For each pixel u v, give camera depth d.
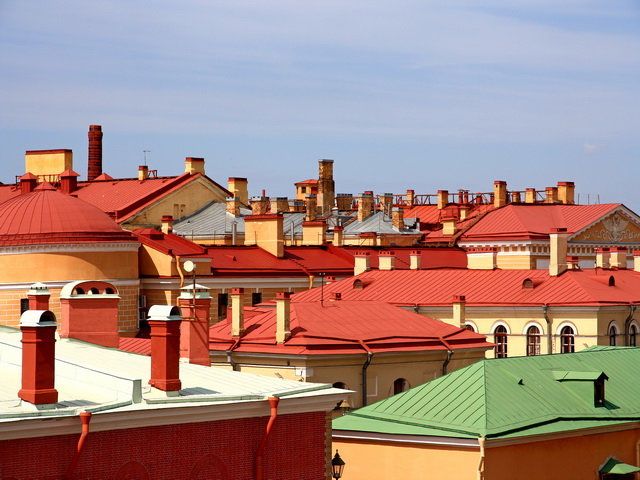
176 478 51.81
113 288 69.81
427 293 128.75
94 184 186.75
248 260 150.25
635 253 138.25
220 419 53.31
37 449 48.03
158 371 54.12
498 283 127.94
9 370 55.91
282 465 55.25
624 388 80.31
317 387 57.66
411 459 70.62
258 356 97.88
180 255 137.00
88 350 65.19
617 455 75.38
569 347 122.00
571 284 124.88
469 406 72.44
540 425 72.00
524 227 172.75
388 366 98.81
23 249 126.69
